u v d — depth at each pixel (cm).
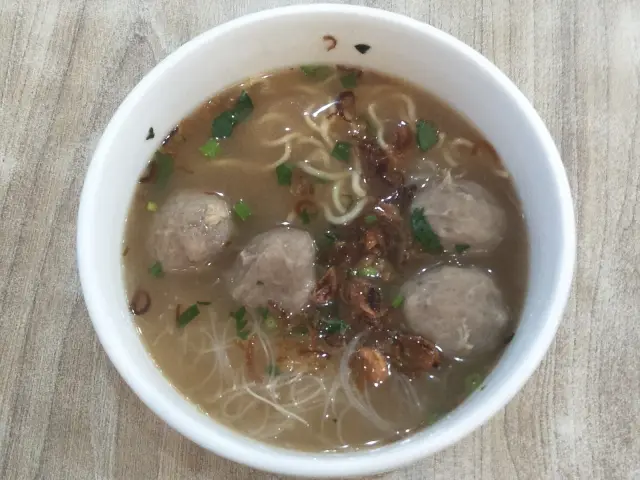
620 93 23
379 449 16
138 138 19
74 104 22
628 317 20
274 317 19
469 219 19
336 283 19
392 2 23
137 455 19
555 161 17
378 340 19
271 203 20
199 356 19
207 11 23
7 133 22
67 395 20
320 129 21
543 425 20
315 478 15
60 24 23
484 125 20
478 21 23
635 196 22
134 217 19
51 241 21
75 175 22
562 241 16
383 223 20
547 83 23
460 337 18
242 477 19
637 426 20
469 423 15
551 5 24
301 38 20
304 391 18
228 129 21
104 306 16
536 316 16
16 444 19
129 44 23
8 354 20
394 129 21
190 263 19
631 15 24
